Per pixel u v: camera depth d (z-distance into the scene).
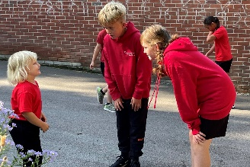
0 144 2.36
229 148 4.52
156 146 4.51
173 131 5.05
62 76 8.26
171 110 6.04
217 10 7.41
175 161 4.11
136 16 8.07
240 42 7.35
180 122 5.43
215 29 6.50
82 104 6.21
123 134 3.82
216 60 6.58
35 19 9.01
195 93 2.94
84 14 8.56
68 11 8.67
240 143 4.70
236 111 6.16
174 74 2.90
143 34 3.21
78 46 8.79
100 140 4.66
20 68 3.11
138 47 3.45
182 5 7.66
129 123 3.79
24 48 9.27
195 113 2.97
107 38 3.63
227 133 5.05
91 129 5.05
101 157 4.16
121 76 3.60
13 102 3.17
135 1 8.00
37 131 3.29
